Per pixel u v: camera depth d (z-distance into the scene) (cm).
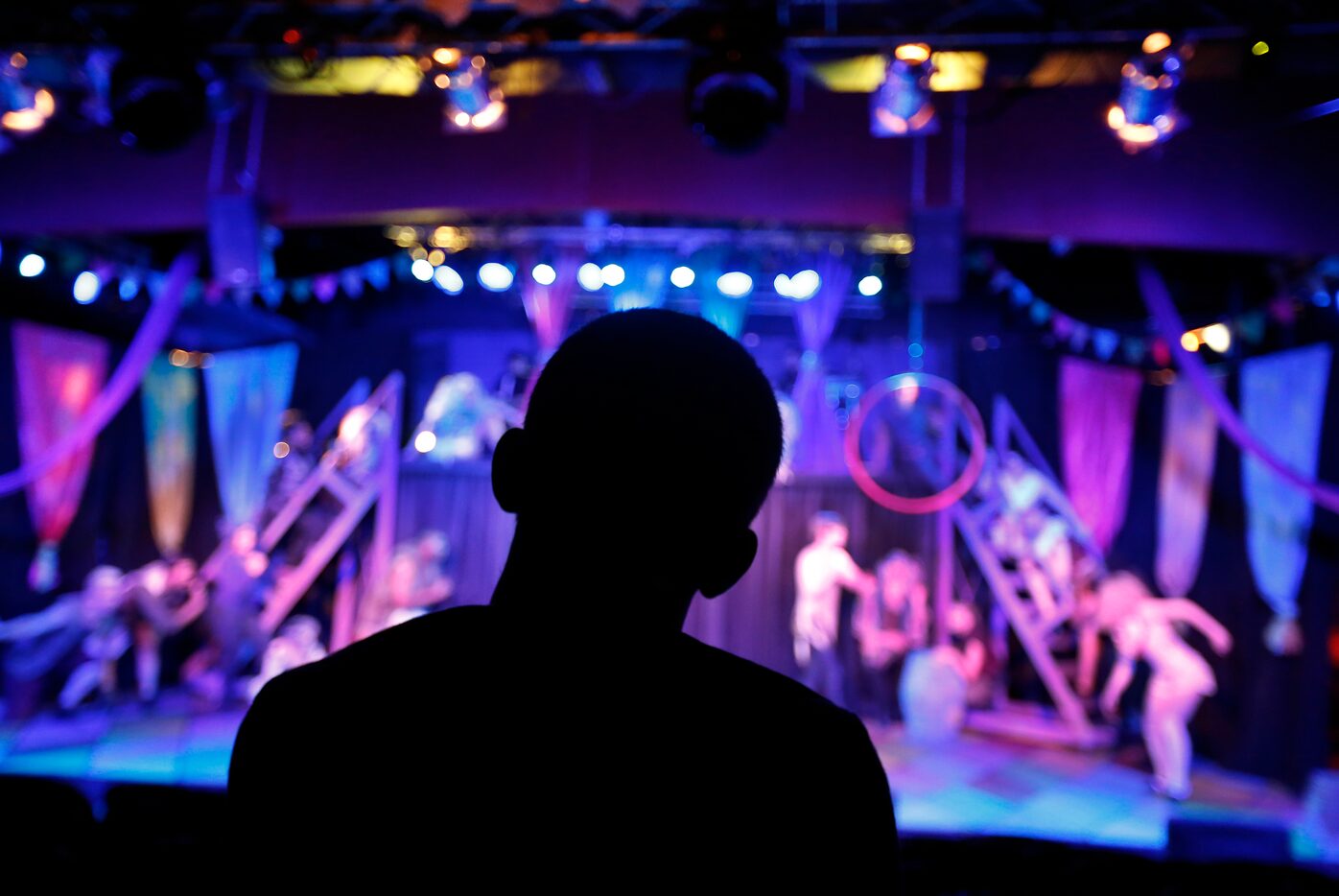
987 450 850
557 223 724
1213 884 274
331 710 64
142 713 775
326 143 537
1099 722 756
